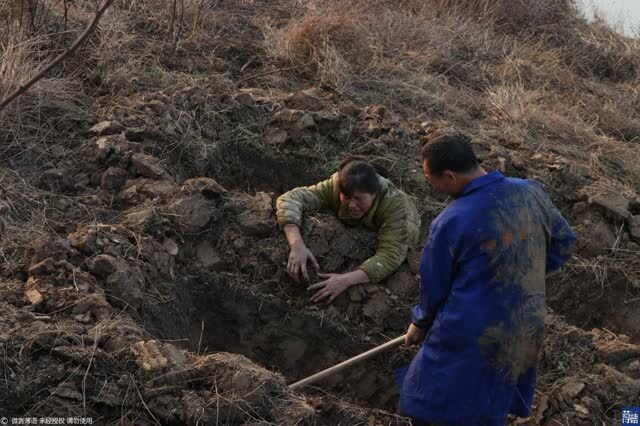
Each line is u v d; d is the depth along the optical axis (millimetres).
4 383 3301
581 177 5715
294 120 5422
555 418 4062
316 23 6684
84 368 3408
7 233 4188
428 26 7867
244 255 4574
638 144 6828
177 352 3625
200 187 4652
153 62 5887
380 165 5367
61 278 3824
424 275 3383
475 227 3283
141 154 4816
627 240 5371
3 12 5750
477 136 6121
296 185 5387
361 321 4531
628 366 4371
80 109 5215
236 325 4535
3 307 3600
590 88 7781
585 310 5199
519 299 3332
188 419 3365
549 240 3494
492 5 8758
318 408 3900
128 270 4004
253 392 3477
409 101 6512
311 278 4539
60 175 4707
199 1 6820
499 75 7441
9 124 4969
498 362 3342
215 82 5730
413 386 3465
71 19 5910
